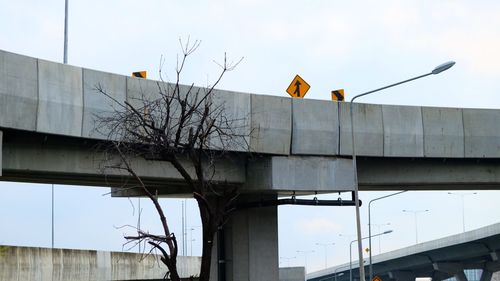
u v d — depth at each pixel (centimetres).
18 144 3103
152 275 5369
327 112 3956
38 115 2967
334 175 3978
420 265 12988
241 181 3869
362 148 4034
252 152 3762
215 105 3556
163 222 1848
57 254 3900
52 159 3192
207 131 1962
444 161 4281
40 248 3703
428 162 4272
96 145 3228
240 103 3681
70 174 3262
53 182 3603
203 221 1898
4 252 3369
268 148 3816
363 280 3791
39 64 2970
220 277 4097
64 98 3052
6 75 2858
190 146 1928
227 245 4109
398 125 4094
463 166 4316
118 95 3206
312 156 3941
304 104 3906
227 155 3459
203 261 1880
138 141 2245
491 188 4619
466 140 4209
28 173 3212
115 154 3338
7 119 2873
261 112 3762
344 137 3994
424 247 12081
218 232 4119
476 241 10881
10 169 3088
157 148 1936
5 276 3369
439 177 4288
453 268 12388
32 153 3139
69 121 3075
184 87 3381
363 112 4038
